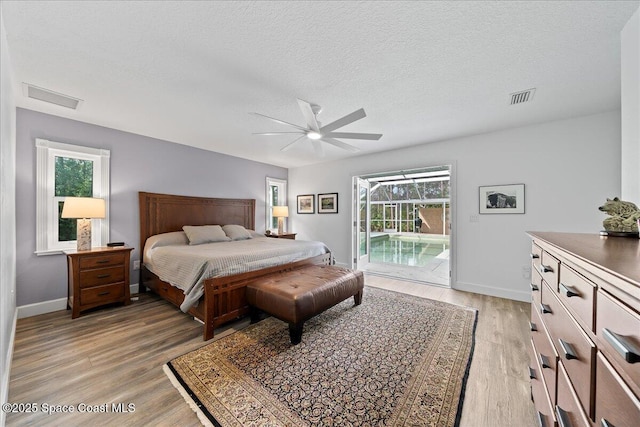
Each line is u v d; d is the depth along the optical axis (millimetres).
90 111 2713
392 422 1306
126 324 2445
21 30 1508
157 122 3049
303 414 1352
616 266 572
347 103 2518
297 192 5891
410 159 4137
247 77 2051
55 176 2893
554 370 972
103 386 1562
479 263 3492
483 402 1450
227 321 2344
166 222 3816
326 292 2352
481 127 3193
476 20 1430
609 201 1264
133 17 1417
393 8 1349
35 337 2172
